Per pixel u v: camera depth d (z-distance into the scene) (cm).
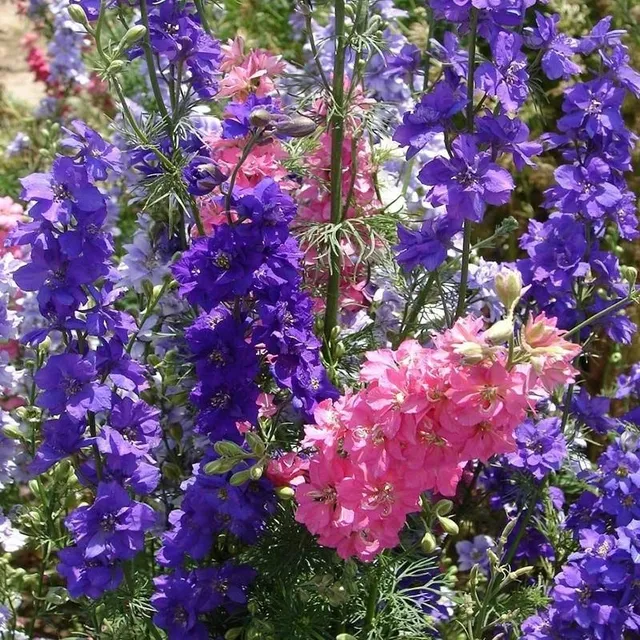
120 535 47
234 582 50
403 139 49
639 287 56
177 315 58
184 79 63
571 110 54
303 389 47
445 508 45
